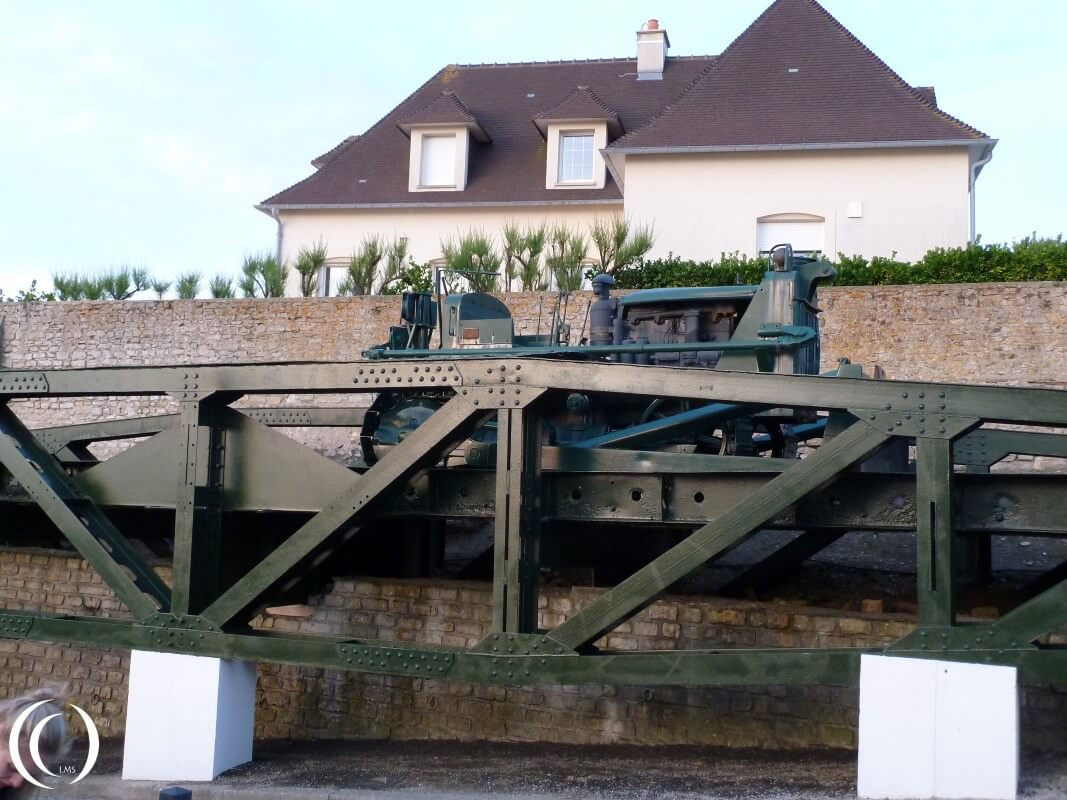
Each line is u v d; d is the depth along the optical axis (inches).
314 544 221.8
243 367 229.0
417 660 211.6
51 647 339.6
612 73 919.0
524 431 207.0
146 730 229.6
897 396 185.6
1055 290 416.2
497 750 253.8
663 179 704.4
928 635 181.5
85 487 250.4
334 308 508.1
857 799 184.5
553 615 266.8
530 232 534.9
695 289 292.0
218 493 237.1
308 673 293.3
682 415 258.8
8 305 555.8
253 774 227.9
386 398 283.7
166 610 238.1
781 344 255.9
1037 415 176.2
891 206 671.1
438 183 829.8
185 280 577.0
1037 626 176.1
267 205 828.0
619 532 275.1
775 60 739.4
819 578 299.7
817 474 189.5
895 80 708.0
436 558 321.4
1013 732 174.9
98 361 539.8
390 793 207.0
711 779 211.6
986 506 191.2
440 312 303.1
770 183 689.6
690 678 193.6
